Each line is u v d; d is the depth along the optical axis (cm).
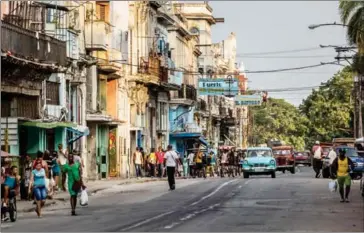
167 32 9775
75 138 5684
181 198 4231
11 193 3130
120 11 7319
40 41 4909
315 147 6944
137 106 7944
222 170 7906
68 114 5791
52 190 4316
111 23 7025
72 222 3033
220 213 3266
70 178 3419
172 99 9806
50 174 4756
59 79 5547
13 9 4838
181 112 10150
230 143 14838
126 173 7394
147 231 2583
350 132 15975
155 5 8500
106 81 6956
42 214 3472
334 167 3941
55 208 3800
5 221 3106
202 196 4359
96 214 3388
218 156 10100
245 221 2912
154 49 8575
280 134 19825
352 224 2817
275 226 2728
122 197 4466
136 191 4988
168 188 5200
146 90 8275
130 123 7750
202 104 11900
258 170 6919
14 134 4469
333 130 16112
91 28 6291
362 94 10888
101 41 6316
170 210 3459
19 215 3422
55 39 5169
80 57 6000
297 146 19425
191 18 12781
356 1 6762
